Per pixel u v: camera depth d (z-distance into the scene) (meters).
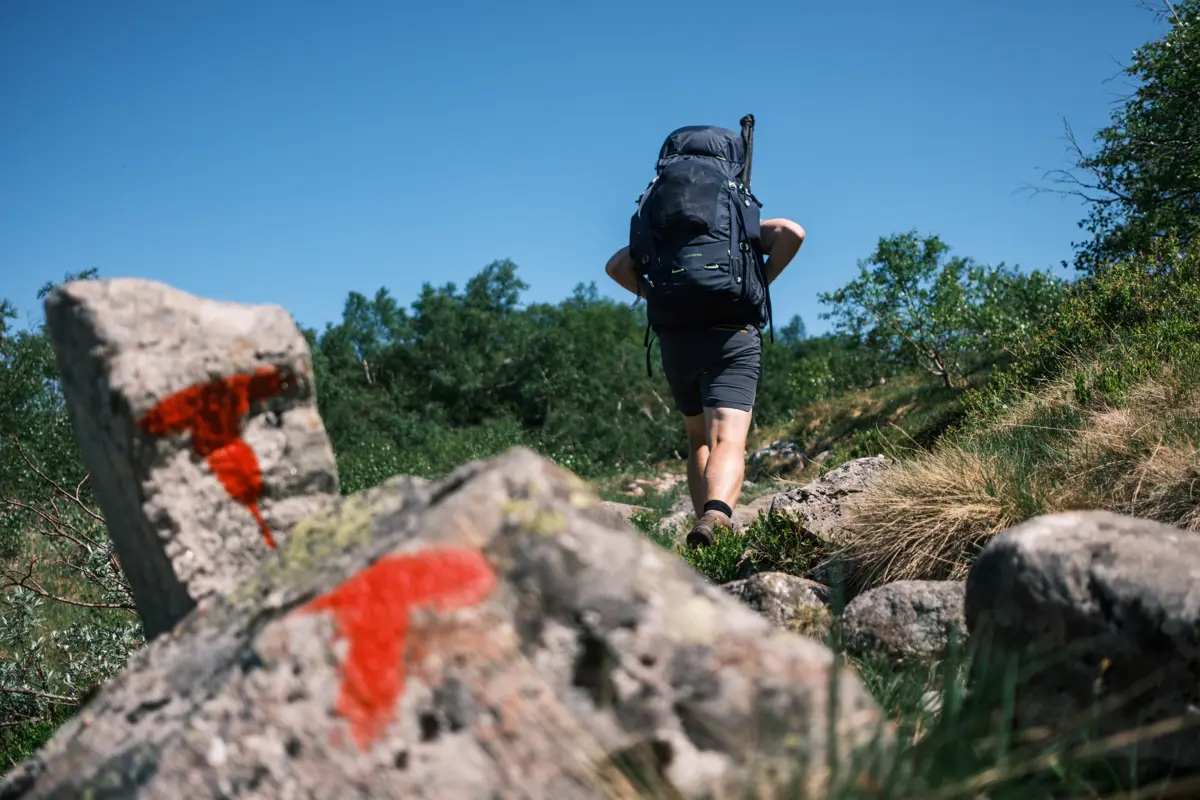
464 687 1.39
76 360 2.14
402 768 1.35
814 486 5.37
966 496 3.94
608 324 65.94
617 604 1.44
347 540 1.79
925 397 20.86
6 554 8.44
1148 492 3.77
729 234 4.20
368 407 54.78
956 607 2.81
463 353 58.97
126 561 2.45
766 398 47.50
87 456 2.33
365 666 1.42
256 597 1.80
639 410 50.28
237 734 1.40
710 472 4.29
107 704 1.73
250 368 2.15
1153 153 13.83
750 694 1.39
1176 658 1.82
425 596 1.44
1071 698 1.90
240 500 2.14
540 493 1.55
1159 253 9.65
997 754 1.68
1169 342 6.04
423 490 1.84
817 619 3.14
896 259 20.67
